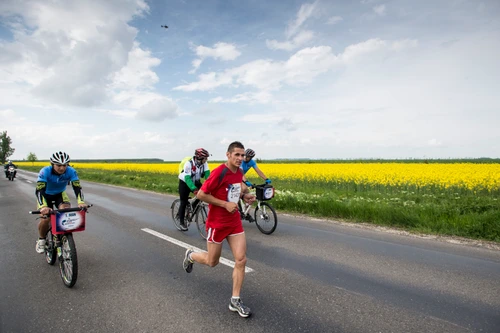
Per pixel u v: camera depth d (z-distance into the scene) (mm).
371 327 2711
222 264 4430
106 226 7000
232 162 3012
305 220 7523
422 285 3592
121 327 2777
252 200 3248
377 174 15383
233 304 2998
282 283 3711
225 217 3076
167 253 4996
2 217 8289
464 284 3604
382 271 4051
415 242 5430
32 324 2857
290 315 2949
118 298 3373
